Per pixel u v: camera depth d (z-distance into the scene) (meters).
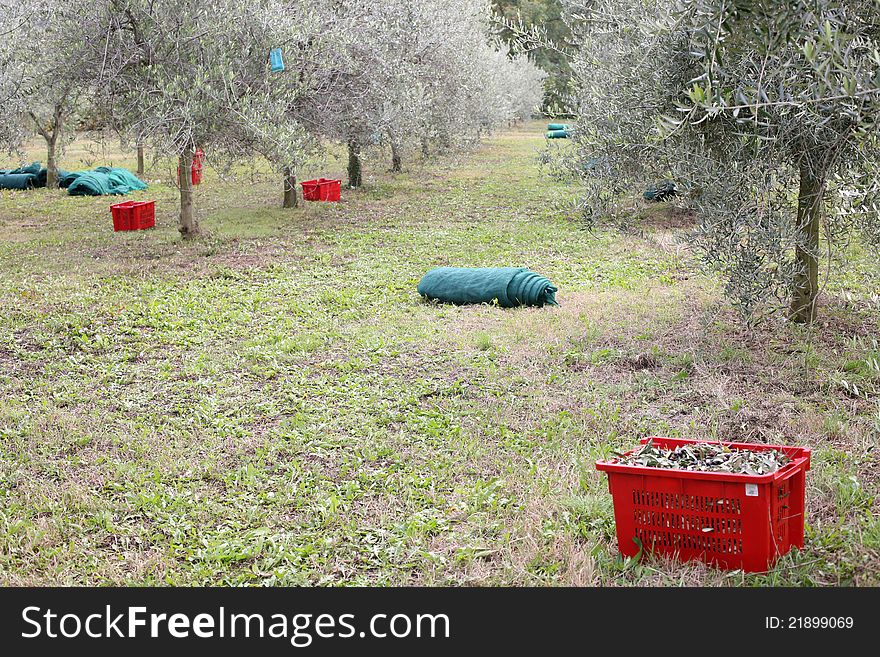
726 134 7.03
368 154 20.95
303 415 6.98
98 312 10.61
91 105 16.12
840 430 6.09
